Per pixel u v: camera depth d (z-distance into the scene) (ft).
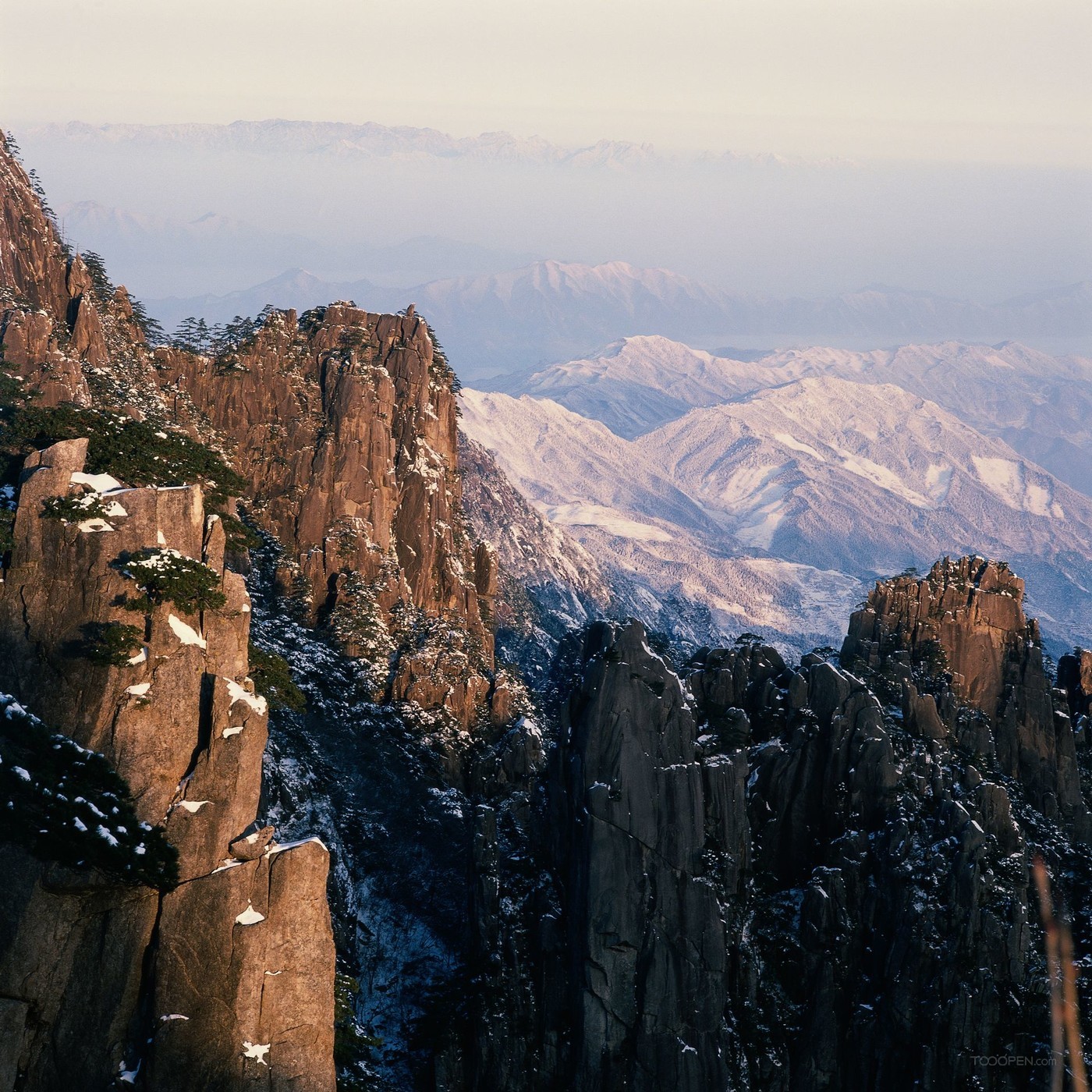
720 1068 399.44
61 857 229.25
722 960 404.16
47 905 229.86
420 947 431.84
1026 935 432.66
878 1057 423.64
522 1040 400.06
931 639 548.31
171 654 248.11
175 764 243.60
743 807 434.71
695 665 486.38
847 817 454.81
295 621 590.14
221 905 234.79
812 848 455.22
